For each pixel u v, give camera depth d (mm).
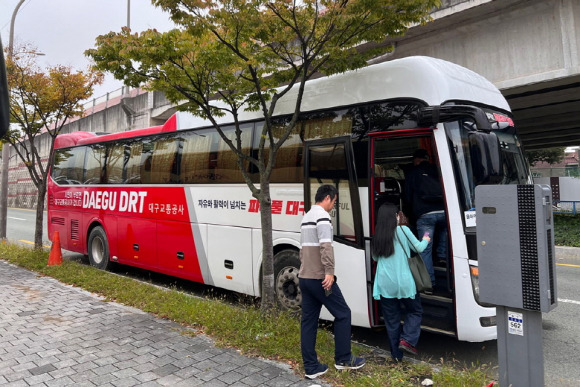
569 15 9547
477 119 4234
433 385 3693
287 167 5852
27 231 19328
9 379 3832
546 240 2941
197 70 5348
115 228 9125
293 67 5387
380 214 4297
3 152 13289
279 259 5895
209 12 4652
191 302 6055
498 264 3115
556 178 19188
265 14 4859
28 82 10055
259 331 4777
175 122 7898
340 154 5223
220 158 6926
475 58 11266
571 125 19969
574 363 4570
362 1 4547
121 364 4137
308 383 3727
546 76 9984
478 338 4348
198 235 7207
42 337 4891
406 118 4734
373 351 4699
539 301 2922
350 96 5262
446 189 4480
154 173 8180
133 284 7297
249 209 6414
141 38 5012
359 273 4988
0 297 6676
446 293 4691
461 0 10523
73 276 7906
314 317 3920
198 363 4148
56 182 11398
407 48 12438
